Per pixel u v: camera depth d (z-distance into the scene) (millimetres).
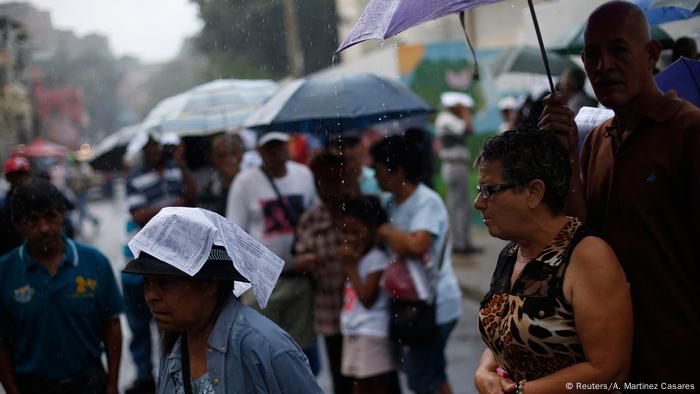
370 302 4734
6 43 15211
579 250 2381
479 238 12664
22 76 17969
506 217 2449
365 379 4762
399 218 4809
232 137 7430
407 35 15359
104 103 49750
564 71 6223
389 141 4859
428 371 4777
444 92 13164
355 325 4762
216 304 2473
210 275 2371
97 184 33500
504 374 2646
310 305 5520
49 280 4027
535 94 7711
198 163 8078
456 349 7293
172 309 2412
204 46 24328
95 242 18562
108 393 4242
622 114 2596
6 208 4984
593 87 2600
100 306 4156
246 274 2393
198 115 7652
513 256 2586
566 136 2688
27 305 4000
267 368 2371
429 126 12875
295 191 6078
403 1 2748
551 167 2422
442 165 11922
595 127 2832
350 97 5902
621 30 2504
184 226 2381
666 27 4383
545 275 2402
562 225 2469
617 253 2568
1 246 4965
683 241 2486
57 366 4051
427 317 4676
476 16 14344
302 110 5836
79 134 38438
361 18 2867
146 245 2379
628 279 2549
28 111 19547
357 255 4734
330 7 21234
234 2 22125
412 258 4699
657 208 2504
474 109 13164
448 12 2801
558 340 2365
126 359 7777
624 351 2328
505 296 2518
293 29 19406
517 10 13258
